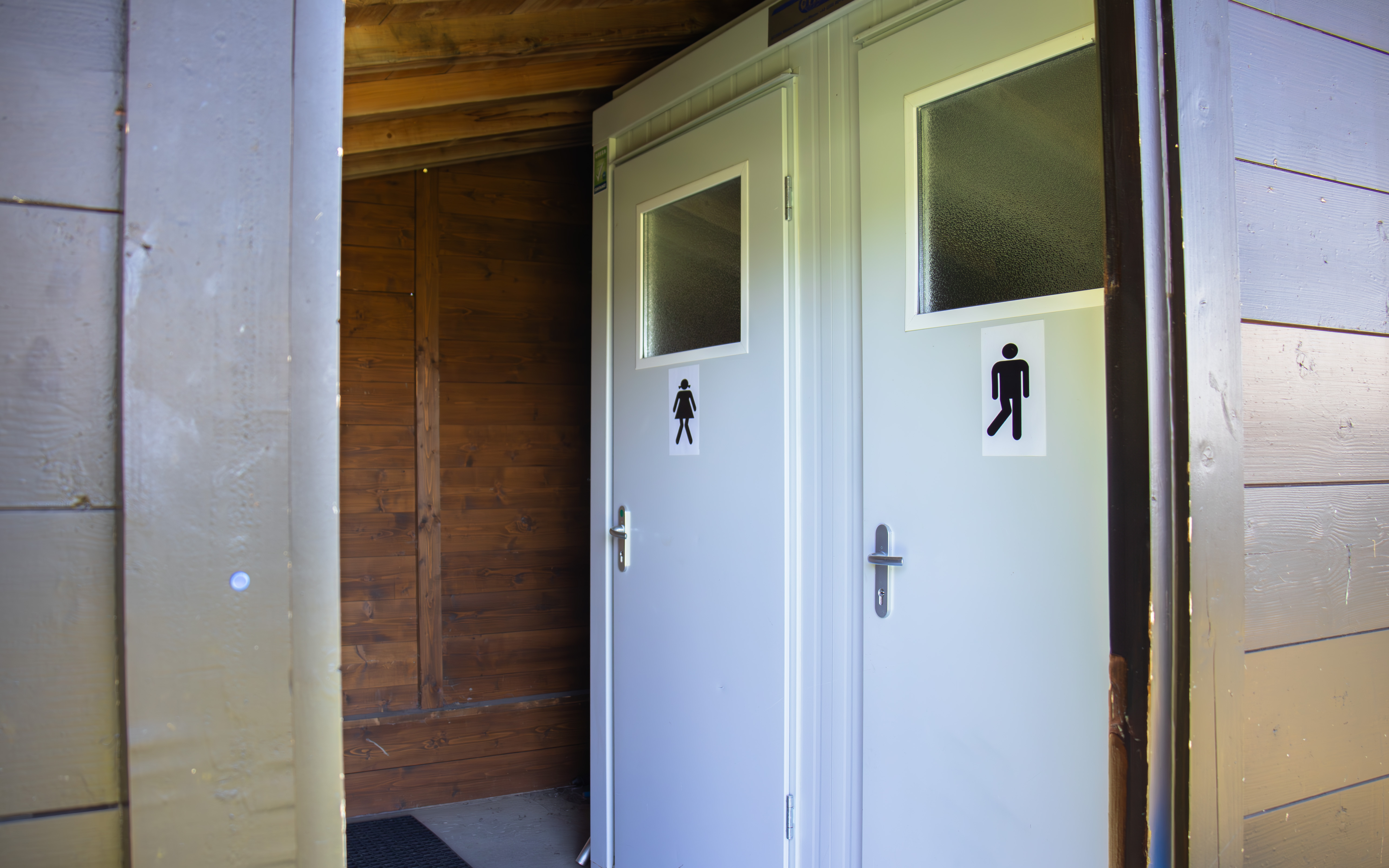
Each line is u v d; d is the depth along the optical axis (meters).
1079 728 1.52
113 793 0.79
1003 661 1.65
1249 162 1.25
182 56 0.80
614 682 2.81
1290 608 1.27
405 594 3.49
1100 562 1.50
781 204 2.17
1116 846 1.19
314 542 0.83
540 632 3.70
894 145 1.89
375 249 3.46
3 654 0.76
